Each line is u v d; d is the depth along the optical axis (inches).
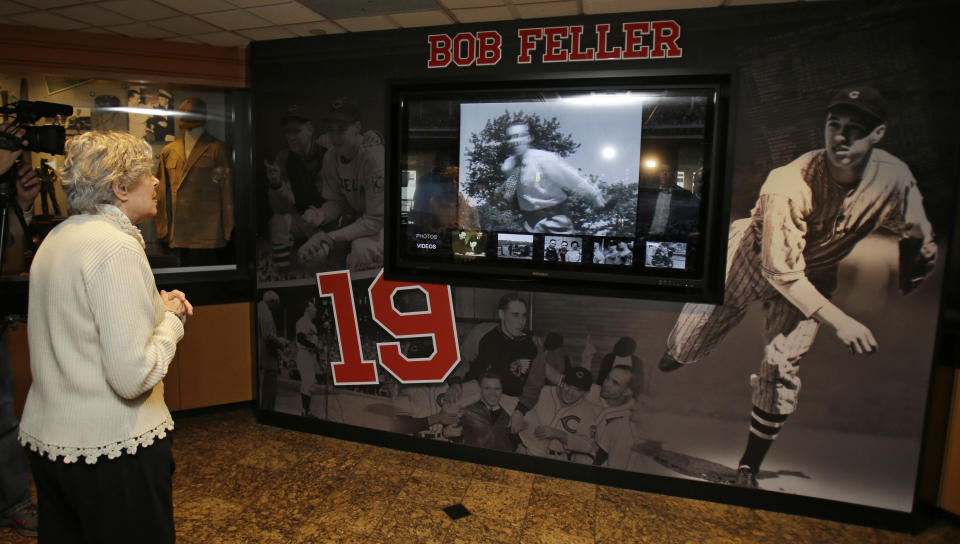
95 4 102.1
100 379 53.6
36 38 116.4
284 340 133.2
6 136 73.7
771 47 93.5
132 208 60.2
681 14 97.8
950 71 85.7
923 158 88.0
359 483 109.0
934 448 94.4
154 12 106.3
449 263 116.2
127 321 52.5
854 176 91.4
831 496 98.3
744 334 99.9
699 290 101.1
